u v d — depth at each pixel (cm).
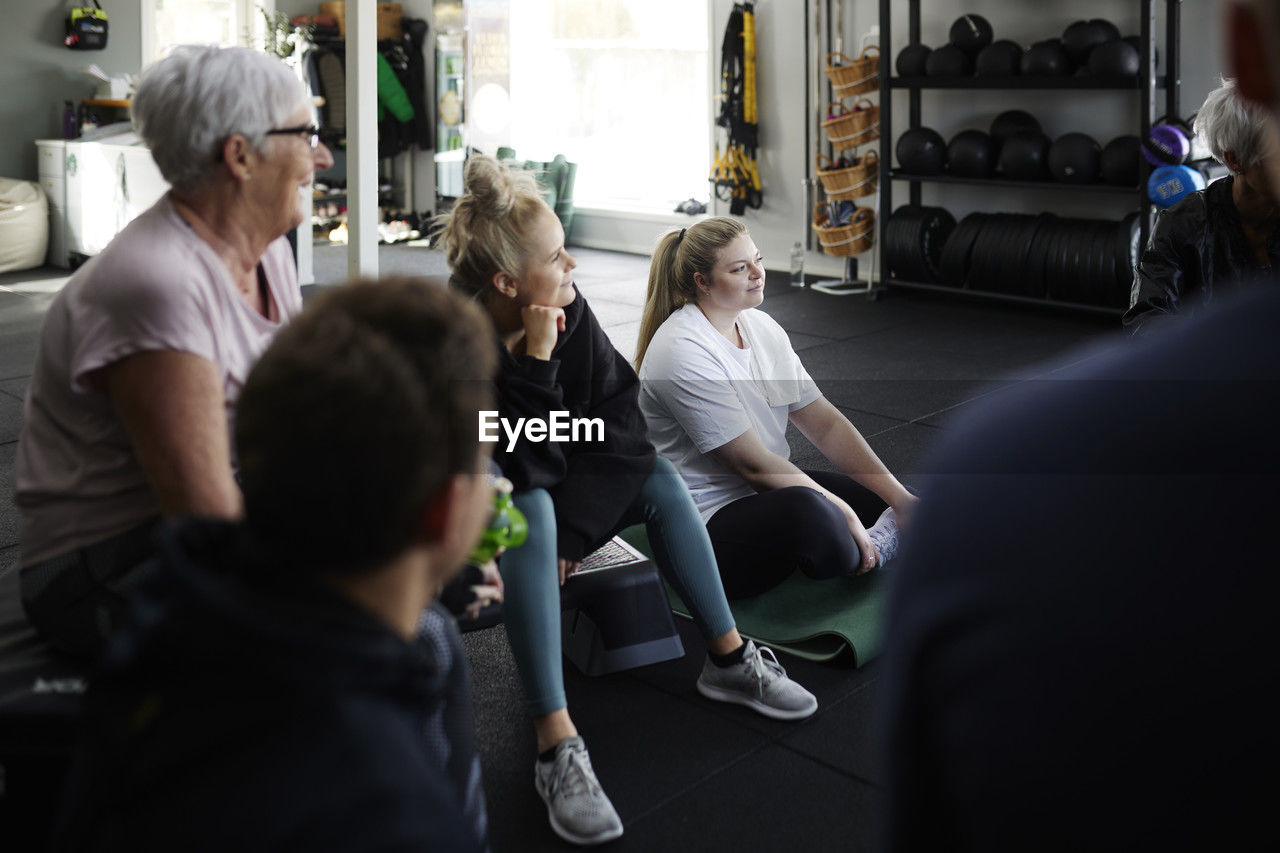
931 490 47
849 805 197
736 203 809
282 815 66
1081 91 650
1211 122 224
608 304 689
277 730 69
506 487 170
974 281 662
